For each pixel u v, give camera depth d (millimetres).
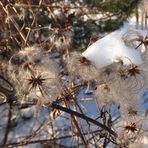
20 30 642
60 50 603
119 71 491
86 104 809
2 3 676
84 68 492
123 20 900
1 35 680
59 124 922
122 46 485
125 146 534
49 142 877
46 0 789
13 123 969
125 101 513
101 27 901
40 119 948
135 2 864
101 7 908
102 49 487
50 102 523
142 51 491
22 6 687
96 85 523
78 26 877
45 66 505
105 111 602
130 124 520
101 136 631
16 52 572
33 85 500
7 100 571
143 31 500
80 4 908
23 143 848
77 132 674
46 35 744
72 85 580
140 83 491
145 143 523
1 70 604
